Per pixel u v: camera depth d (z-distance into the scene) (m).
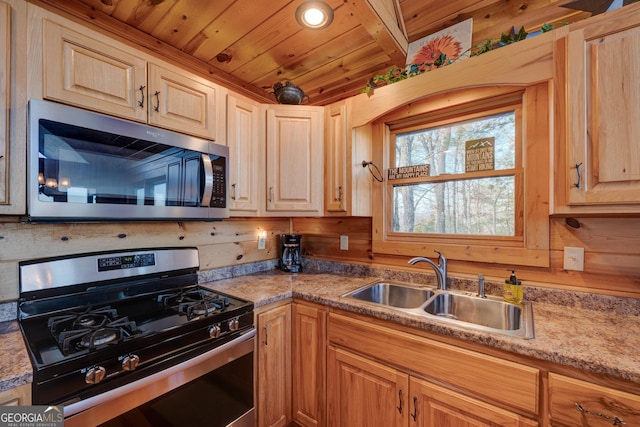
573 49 1.04
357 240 2.05
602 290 1.25
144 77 1.27
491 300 1.41
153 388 1.00
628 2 1.11
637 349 0.89
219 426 1.23
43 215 0.96
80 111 1.04
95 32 1.13
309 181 1.85
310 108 1.86
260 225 2.19
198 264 1.70
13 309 1.14
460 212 1.64
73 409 0.83
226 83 2.00
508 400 0.97
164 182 1.29
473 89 1.53
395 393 1.23
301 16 1.42
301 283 1.79
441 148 1.71
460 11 1.60
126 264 1.41
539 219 1.37
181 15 1.42
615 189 0.97
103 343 0.93
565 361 0.86
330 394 1.46
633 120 0.94
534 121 1.37
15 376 0.75
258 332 1.45
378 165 1.89
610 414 0.81
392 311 1.26
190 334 1.13
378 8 1.41
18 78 0.95
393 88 1.59
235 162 1.65
